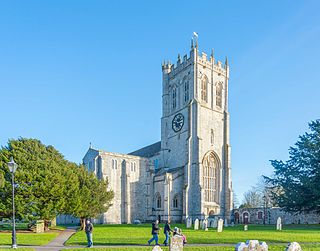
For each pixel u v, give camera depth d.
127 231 40.09
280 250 21.11
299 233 35.56
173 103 85.38
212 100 81.88
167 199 71.56
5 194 40.53
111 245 25.09
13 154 43.31
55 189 41.34
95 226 54.72
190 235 32.69
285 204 57.47
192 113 77.06
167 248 22.77
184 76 82.38
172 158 81.81
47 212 40.53
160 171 80.44
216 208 76.12
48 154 48.56
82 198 46.66
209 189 76.62
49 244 26.30
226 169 80.56
